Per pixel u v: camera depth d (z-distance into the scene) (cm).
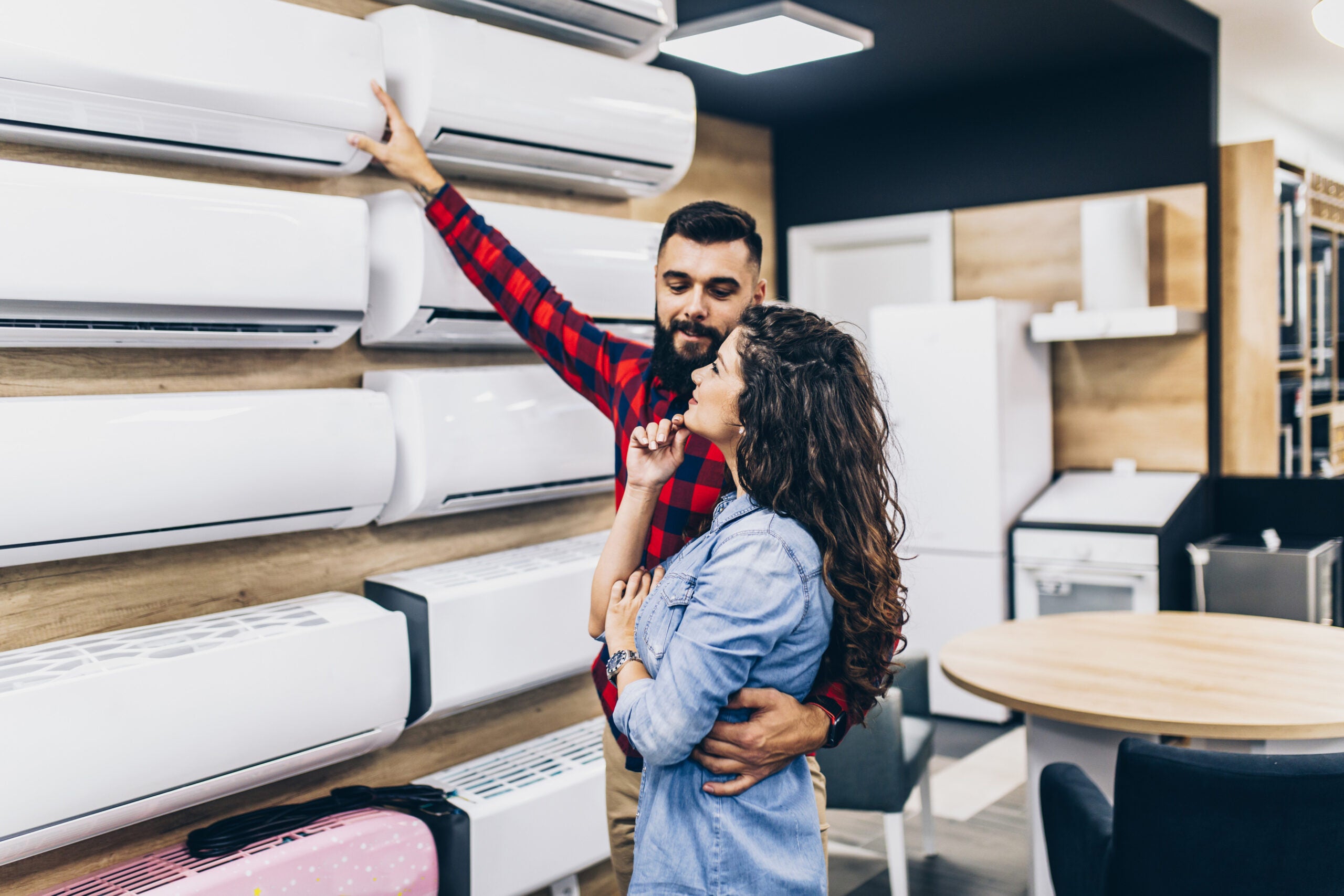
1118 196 408
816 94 430
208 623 160
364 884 157
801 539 114
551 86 192
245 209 150
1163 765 158
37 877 143
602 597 138
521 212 193
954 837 302
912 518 411
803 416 113
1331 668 216
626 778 168
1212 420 401
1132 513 378
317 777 178
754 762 114
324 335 169
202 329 152
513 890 180
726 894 113
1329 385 446
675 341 154
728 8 299
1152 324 366
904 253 477
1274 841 153
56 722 127
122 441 139
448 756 200
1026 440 410
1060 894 200
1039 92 423
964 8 317
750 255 154
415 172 173
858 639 119
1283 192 392
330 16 165
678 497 153
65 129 142
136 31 140
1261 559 361
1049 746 224
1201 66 384
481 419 186
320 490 165
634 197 235
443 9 194
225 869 143
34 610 148
